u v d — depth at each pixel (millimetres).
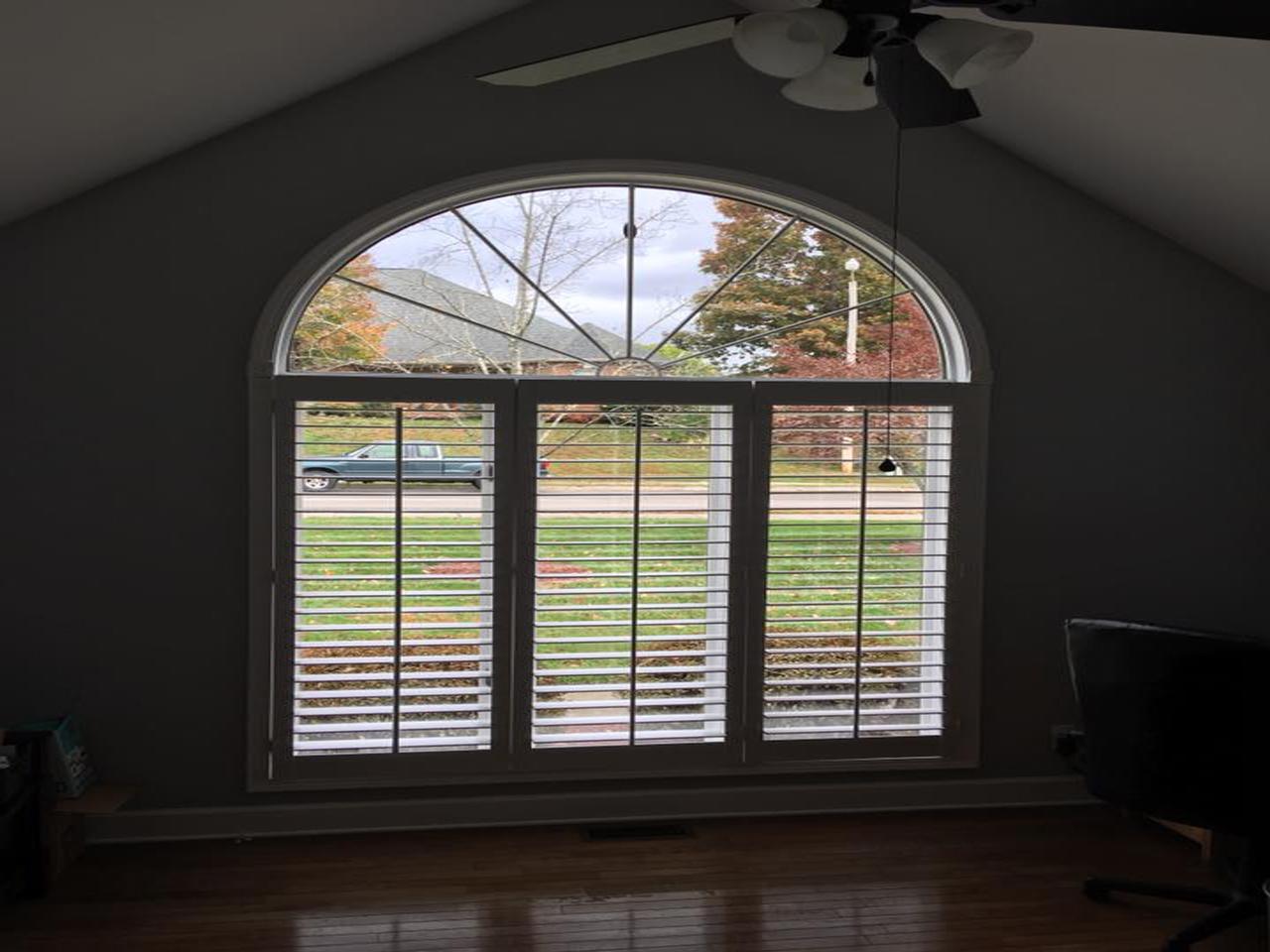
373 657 3494
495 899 3109
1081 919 3045
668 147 3576
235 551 3461
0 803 2879
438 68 3471
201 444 3430
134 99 2836
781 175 3633
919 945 2881
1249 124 2887
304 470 3457
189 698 3475
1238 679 2645
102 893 3111
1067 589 3861
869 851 3490
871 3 1840
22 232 3309
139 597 3434
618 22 3539
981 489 3764
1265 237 3461
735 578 3648
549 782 3662
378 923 2955
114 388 3385
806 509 3646
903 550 3727
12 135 2705
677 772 3689
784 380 3641
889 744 3773
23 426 3350
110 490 3402
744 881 3258
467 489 3506
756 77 3609
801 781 3779
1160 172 3369
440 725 3541
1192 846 3561
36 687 3404
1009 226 3754
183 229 3385
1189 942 2791
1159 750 2783
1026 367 3791
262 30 2775
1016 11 1812
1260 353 3896
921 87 2125
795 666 3686
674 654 3617
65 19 2289
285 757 3486
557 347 3633
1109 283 3814
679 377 3641
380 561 3475
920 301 3811
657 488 3586
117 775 3455
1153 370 3855
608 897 3131
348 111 3436
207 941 2840
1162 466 3885
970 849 3516
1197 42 2641
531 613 3555
